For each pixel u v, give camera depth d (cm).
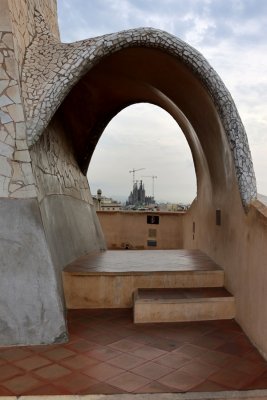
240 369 388
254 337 447
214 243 673
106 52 520
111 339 461
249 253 472
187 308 523
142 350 431
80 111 816
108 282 575
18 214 467
